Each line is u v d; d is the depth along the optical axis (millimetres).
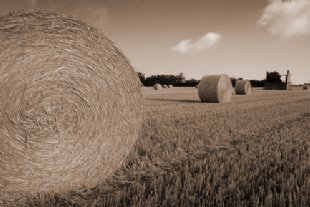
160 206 3654
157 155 5676
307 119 10844
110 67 4961
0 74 4027
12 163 4105
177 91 36969
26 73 4188
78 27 4648
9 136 4074
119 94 5043
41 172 4289
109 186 4523
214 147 6551
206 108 13727
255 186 4309
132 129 5223
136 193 4062
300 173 4715
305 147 6688
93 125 4715
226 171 4926
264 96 25578
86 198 4070
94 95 4762
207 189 4145
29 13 4277
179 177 4469
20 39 4172
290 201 3746
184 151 6117
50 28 4387
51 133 4348
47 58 4348
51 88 4371
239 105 15531
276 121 10203
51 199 3965
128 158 5484
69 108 4516
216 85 16906
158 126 8641
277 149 6359
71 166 4500
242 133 8000
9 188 4117
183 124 9164
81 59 4652
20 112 4141
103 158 4812
